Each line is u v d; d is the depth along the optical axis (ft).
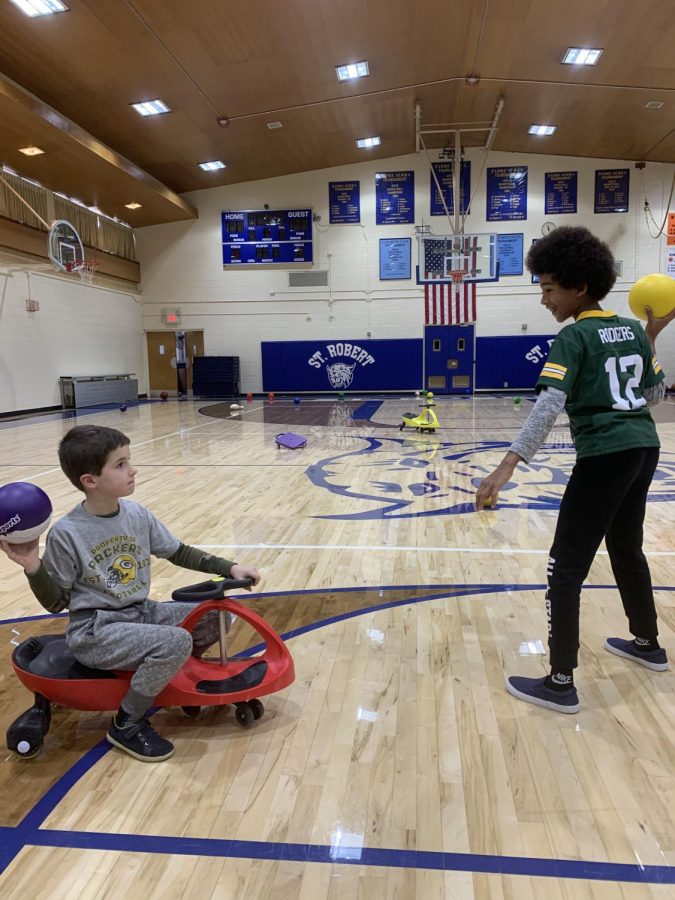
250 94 34.86
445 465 19.08
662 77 34.76
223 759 5.23
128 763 5.20
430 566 10.08
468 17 29.71
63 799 4.75
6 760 5.27
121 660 5.12
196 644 5.87
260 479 17.48
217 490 16.14
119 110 34.40
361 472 18.25
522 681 6.24
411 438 25.43
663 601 8.43
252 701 5.71
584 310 5.74
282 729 5.66
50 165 36.52
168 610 5.79
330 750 5.33
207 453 22.43
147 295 53.78
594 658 6.88
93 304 46.78
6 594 9.26
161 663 5.04
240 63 31.22
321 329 52.80
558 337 5.60
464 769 5.04
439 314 51.47
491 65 34.60
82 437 5.09
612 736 5.47
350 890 3.85
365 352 52.65
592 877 3.94
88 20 25.89
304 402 46.96
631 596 6.51
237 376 53.16
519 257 50.19
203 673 5.68
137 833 4.37
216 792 4.81
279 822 4.47
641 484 5.97
